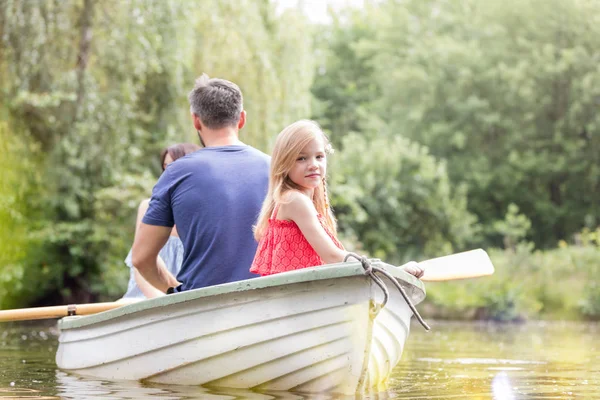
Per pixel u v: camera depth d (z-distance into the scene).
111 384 3.88
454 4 31.17
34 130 13.18
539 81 27.55
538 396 3.81
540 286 17.30
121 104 13.06
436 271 4.13
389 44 32.81
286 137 3.65
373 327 3.43
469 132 28.59
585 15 27.39
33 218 13.69
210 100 4.20
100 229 13.86
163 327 3.82
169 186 4.05
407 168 20.89
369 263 3.26
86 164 13.42
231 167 4.05
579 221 27.94
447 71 29.45
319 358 3.46
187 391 3.60
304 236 3.62
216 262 3.93
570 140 27.17
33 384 3.90
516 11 28.27
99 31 12.73
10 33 12.08
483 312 15.75
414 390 3.93
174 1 13.00
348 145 20.94
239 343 3.56
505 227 23.34
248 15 14.46
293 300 3.45
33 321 11.55
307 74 16.45
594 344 8.12
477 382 4.39
